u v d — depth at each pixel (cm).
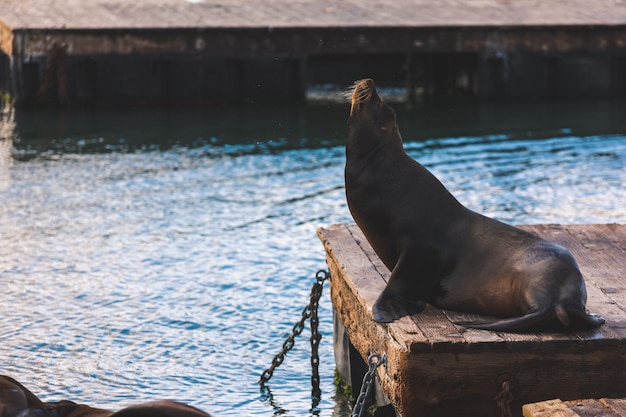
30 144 2858
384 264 1023
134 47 3559
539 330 865
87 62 3559
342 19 3741
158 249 1814
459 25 3694
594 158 2711
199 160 2662
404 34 3644
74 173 2470
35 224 1977
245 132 3105
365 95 971
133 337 1379
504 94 3838
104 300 1530
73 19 3653
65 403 658
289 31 3609
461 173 2514
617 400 772
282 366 1291
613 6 4150
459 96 4031
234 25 3616
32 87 3544
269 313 1488
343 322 1145
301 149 2833
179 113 3481
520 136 3058
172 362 1297
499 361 851
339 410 1158
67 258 1750
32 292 1563
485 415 865
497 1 4175
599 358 852
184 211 2103
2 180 2375
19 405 646
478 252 924
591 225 1290
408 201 944
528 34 3778
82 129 3117
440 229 937
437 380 855
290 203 2192
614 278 1056
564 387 857
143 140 2948
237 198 2230
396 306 931
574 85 3862
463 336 861
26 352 1316
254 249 1825
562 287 868
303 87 3691
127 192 2270
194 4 3916
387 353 905
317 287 1227
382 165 955
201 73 3638
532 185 2375
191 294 1568
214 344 1362
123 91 3606
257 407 1166
